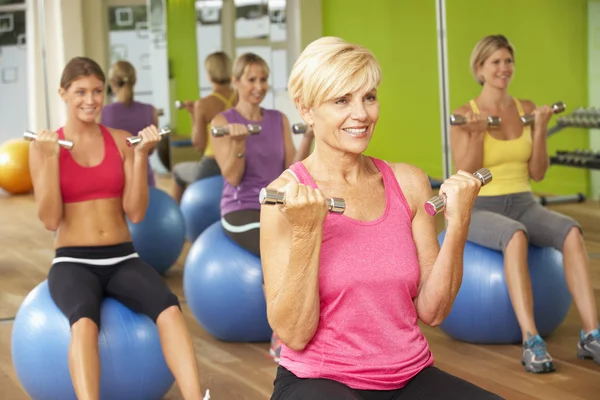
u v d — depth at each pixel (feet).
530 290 10.94
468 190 5.53
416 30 16.56
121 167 9.93
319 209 5.04
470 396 5.32
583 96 14.47
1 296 15.10
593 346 10.68
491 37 12.09
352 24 16.08
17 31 25.63
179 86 17.75
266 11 16.19
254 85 13.00
